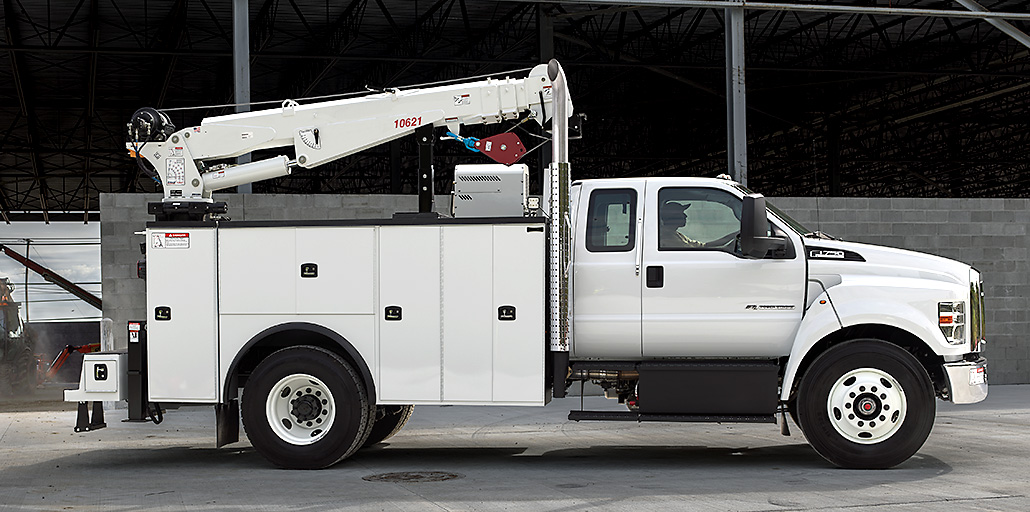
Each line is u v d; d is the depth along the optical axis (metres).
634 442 10.48
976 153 45.47
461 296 8.43
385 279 8.52
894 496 6.88
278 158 9.37
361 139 9.33
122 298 14.46
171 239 8.75
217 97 33.62
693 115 37.91
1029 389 15.78
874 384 8.12
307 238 8.62
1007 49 29.89
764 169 45.84
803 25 26.91
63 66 29.47
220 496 7.14
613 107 34.03
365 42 27.94
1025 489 7.15
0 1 23.02
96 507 6.78
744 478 7.78
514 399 8.35
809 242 8.61
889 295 8.32
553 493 7.10
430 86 10.25
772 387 8.30
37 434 11.64
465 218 8.46
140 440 10.99
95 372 8.89
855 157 44.53
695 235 8.62
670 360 8.66
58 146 40.22
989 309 16.61
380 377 8.48
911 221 16.41
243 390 8.52
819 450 8.20
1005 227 16.62
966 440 10.06
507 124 32.47
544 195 8.85
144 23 25.25
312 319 8.57
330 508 6.59
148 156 9.23
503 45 27.00
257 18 24.89
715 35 26.94
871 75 31.30
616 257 8.61
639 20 25.25
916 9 16.62
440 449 9.95
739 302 8.48
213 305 8.66
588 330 8.59
